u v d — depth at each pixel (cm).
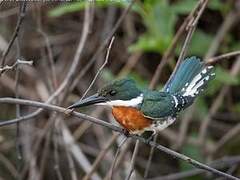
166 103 736
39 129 1195
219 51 1154
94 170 959
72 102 1188
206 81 780
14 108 1242
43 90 1201
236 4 1141
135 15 1219
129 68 1174
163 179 1068
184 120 1118
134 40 1215
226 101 1193
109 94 723
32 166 1098
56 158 1032
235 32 1187
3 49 1159
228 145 1155
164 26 1016
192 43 1117
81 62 1212
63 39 1256
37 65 1224
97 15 1232
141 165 1192
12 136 1215
